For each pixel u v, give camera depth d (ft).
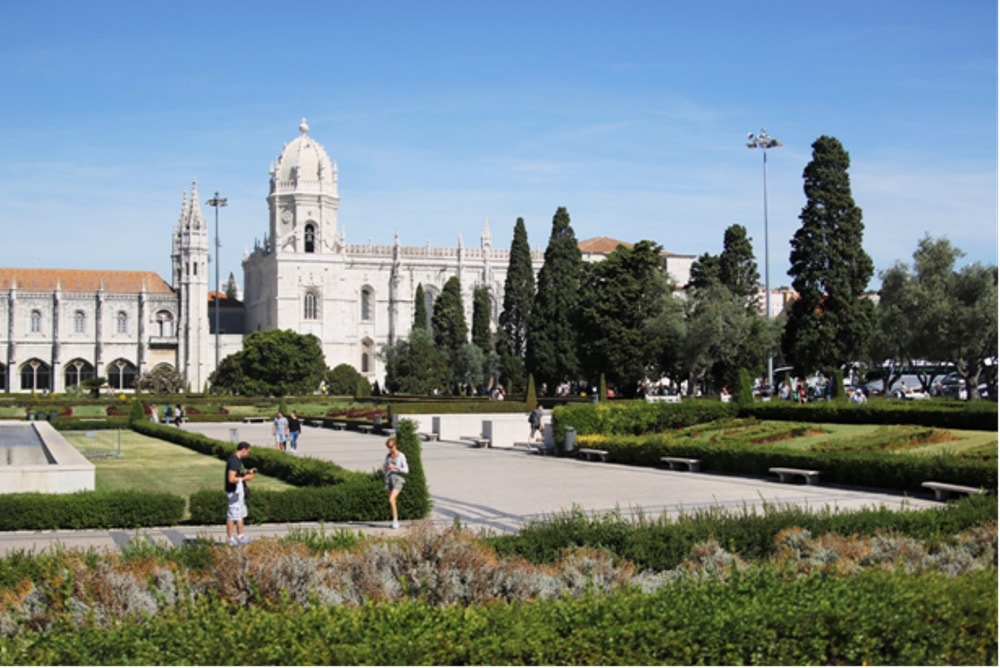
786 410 161.79
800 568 51.60
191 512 89.97
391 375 453.17
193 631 40.04
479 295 490.90
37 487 96.02
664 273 311.27
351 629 39.63
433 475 131.75
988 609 42.50
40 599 47.96
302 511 92.53
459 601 48.11
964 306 269.44
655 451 140.46
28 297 547.08
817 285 276.00
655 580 53.52
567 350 361.30
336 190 579.89
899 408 145.38
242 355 446.19
